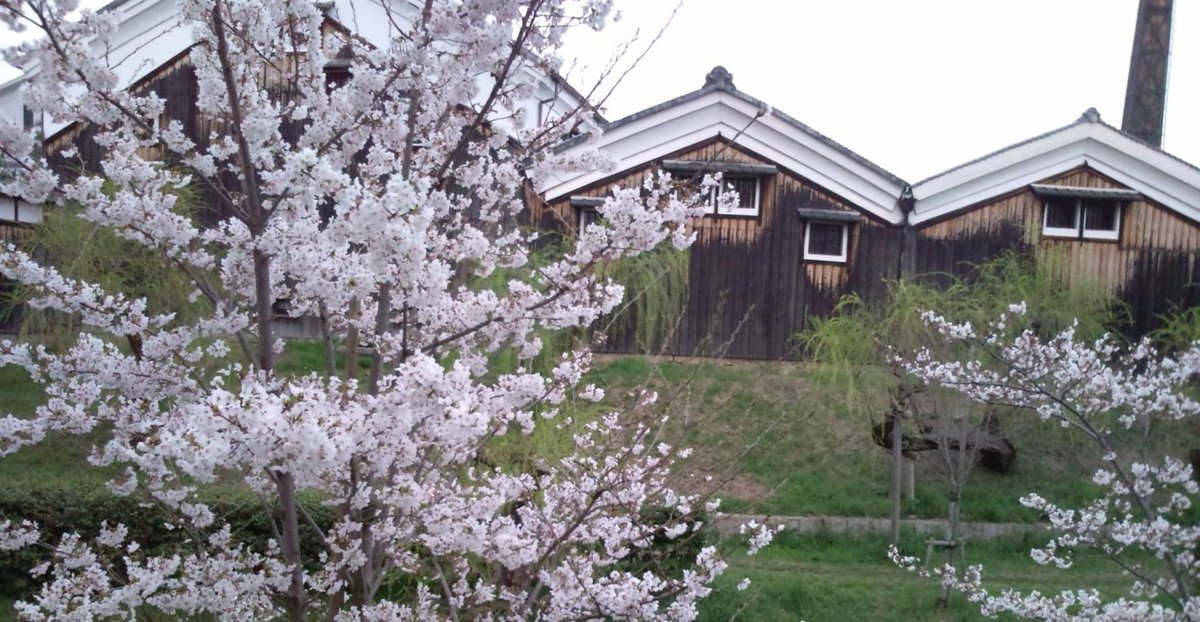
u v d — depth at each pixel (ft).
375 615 12.30
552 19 13.12
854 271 42.80
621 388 36.40
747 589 25.77
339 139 13.01
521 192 31.68
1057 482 34.42
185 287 29.91
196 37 12.55
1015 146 42.11
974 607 26.07
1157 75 58.44
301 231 10.91
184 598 11.78
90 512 24.86
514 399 12.58
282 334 37.40
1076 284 39.50
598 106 14.76
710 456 33.17
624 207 11.58
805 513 31.71
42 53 10.93
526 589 14.98
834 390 37.91
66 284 12.37
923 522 31.55
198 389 12.28
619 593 13.52
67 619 11.42
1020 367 19.31
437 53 13.11
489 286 27.96
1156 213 42.63
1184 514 31.55
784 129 42.34
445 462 13.23
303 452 8.79
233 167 13.07
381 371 12.59
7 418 12.05
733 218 43.01
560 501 15.60
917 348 29.43
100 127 13.33
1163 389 18.08
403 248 9.68
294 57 13.29
